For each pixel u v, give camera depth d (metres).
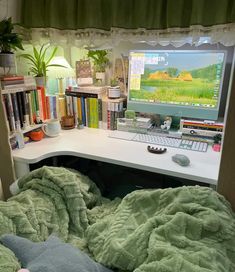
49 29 1.61
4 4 1.52
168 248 0.81
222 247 0.85
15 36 1.40
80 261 0.82
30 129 1.54
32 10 1.60
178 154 1.29
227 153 1.02
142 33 1.47
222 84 1.45
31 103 1.56
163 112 1.63
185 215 0.91
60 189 1.16
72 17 1.59
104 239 1.01
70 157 1.75
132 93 1.69
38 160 1.34
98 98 1.76
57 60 1.81
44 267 0.76
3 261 0.75
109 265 0.90
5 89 1.34
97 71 1.91
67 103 1.84
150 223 0.94
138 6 1.43
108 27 1.57
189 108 1.54
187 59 1.48
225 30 1.28
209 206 0.96
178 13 1.34
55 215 1.11
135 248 0.88
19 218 0.98
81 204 1.16
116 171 1.82
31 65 1.76
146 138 1.58
